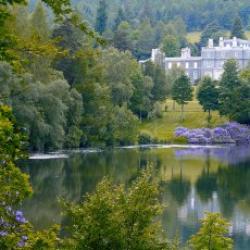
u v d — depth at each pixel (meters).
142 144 159.75
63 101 122.81
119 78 156.75
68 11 17.42
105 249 23.58
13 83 95.50
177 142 170.12
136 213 23.98
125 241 23.58
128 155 124.69
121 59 158.38
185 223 59.84
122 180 83.25
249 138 175.38
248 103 184.25
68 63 139.62
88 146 137.88
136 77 183.62
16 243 17.98
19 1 16.72
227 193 80.50
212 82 194.88
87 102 138.88
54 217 56.16
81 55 21.41
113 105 149.75
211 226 31.69
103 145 139.50
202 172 101.69
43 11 122.31
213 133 174.38
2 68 89.94
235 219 63.53
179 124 187.38
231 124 180.50
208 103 190.12
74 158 110.25
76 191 72.50
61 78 123.88
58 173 88.19
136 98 183.62
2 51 17.38
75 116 127.94
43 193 69.81
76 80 140.88
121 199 24.33
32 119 106.25
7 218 18.50
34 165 95.81
